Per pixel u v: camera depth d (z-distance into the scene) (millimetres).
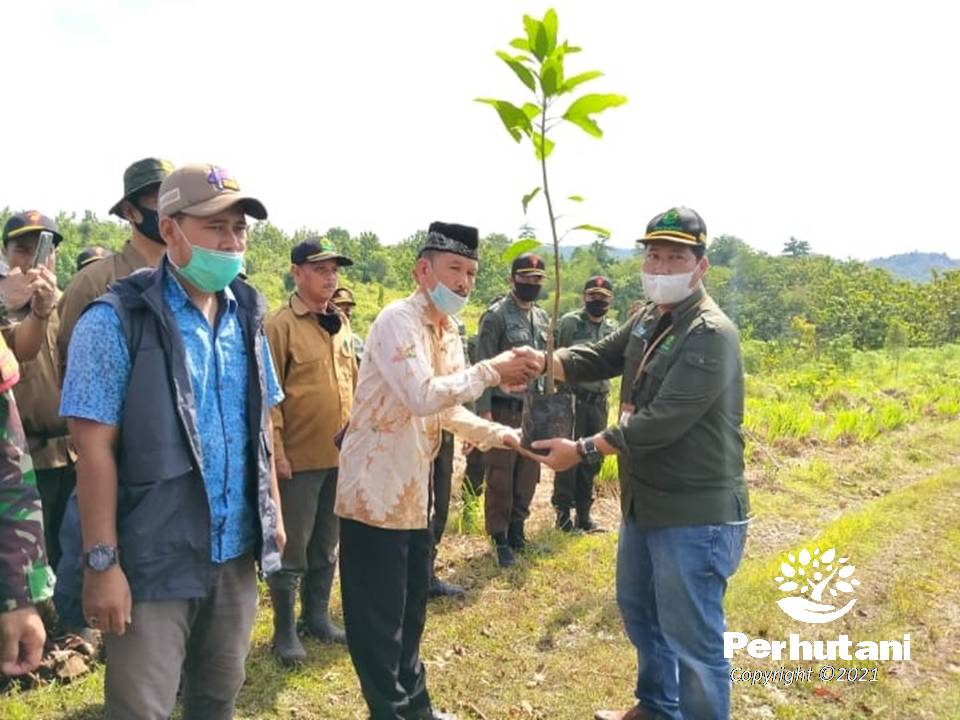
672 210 3223
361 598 3314
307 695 3959
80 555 2289
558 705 4016
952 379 22875
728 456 3311
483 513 6648
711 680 3314
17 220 4523
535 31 2777
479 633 4797
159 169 3637
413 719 3594
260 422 2453
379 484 3252
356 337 5176
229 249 2295
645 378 3385
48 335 4172
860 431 11812
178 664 2324
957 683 4352
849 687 4254
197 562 2275
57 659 3891
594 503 7926
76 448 2188
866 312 44562
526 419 3391
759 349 28984
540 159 2896
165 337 2234
